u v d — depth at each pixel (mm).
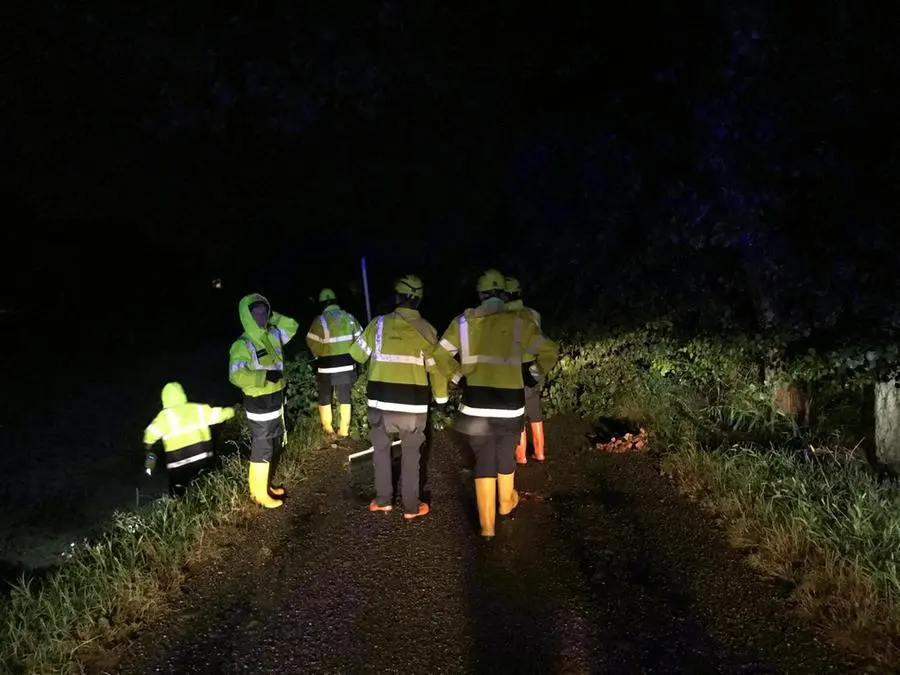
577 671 3562
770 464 5668
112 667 3812
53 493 7102
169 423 5949
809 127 5051
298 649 3879
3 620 4125
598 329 8625
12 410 10461
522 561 4730
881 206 5008
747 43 4965
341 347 7562
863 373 6594
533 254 8953
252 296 5605
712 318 7926
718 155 5535
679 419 7434
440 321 11711
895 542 4188
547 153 7172
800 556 4371
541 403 8422
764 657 3586
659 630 3869
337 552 4988
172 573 4719
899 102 4605
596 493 5891
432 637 3912
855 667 3439
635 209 7172
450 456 7047
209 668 3760
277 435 5840
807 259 5621
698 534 4949
